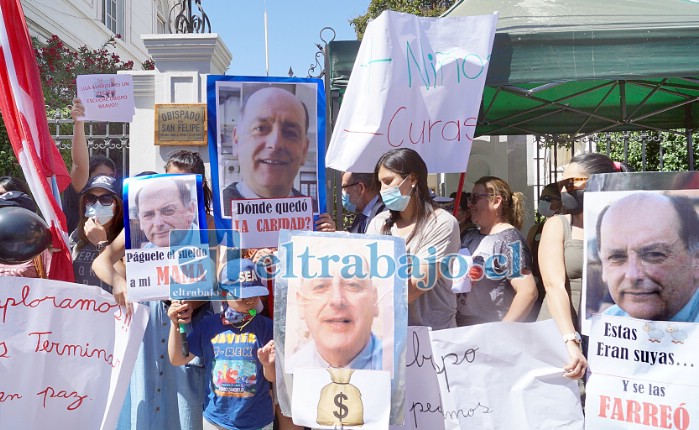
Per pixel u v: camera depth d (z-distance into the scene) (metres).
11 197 3.63
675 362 2.84
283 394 2.91
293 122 3.52
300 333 2.93
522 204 4.16
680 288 2.87
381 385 2.88
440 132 3.76
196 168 3.67
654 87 6.80
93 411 3.20
